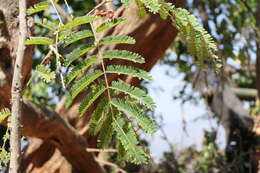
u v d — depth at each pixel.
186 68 4.50
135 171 4.07
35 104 2.61
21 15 1.42
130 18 2.77
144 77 1.40
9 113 1.45
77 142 2.87
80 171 3.03
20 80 1.33
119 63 1.57
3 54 2.15
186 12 1.44
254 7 4.90
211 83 4.42
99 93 1.42
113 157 3.86
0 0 2.16
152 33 2.85
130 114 1.38
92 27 1.43
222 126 4.61
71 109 2.91
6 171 1.74
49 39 1.40
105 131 1.43
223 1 4.35
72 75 1.41
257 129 4.50
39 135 2.72
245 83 5.91
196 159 4.96
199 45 1.45
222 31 3.71
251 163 4.36
